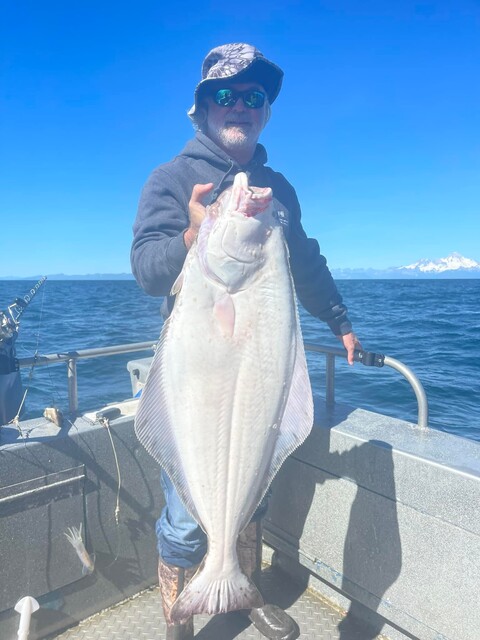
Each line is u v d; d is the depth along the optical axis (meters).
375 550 2.26
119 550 2.48
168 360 1.68
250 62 2.16
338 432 2.37
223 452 1.66
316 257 2.56
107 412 2.45
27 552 2.17
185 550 2.12
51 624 2.29
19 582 2.16
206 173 2.26
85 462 2.31
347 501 2.36
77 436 2.28
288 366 1.69
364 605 2.36
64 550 2.27
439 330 16.30
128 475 2.46
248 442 1.67
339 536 2.41
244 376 1.65
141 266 2.03
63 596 2.32
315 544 2.53
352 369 9.20
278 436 1.73
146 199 2.21
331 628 2.41
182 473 1.71
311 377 8.64
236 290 1.64
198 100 2.28
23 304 2.50
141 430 1.72
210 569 1.69
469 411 6.90
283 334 1.67
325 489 2.46
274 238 1.68
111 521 2.43
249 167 2.36
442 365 10.16
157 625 2.39
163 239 1.99
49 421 2.37
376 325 18.11
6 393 2.28
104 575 2.44
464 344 13.07
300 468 2.57
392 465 2.16
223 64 2.20
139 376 3.05
